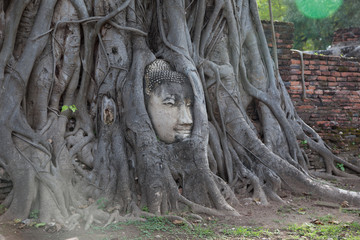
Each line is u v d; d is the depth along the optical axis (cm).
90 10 667
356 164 914
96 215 542
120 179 598
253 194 674
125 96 653
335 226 525
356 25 2088
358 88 1035
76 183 600
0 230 487
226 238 479
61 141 612
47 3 628
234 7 801
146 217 551
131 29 682
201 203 604
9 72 594
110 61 671
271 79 841
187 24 771
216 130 737
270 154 720
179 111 647
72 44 648
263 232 502
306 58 990
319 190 683
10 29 597
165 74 662
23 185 543
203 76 745
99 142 639
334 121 999
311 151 872
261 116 829
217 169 724
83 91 660
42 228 507
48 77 626
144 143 612
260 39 852
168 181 595
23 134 576
